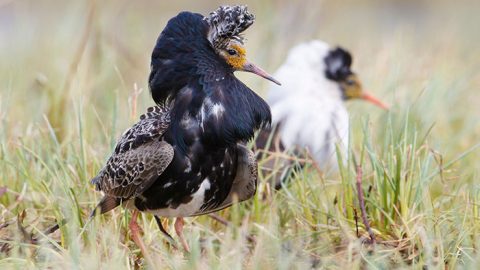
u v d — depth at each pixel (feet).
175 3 86.94
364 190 39.14
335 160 45.34
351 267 32.86
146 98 47.42
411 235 34.81
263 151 41.04
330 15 76.43
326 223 37.88
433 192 41.96
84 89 49.55
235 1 86.28
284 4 65.00
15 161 41.37
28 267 32.73
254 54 59.06
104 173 34.86
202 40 33.76
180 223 35.78
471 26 77.10
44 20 69.00
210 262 33.06
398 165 36.99
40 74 53.01
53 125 46.57
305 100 47.39
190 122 33.35
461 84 54.39
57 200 36.55
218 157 33.65
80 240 34.53
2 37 72.79
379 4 91.71
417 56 60.08
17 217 35.76
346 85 49.08
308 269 33.68
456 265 34.01
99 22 57.93
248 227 38.17
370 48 64.28
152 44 64.44
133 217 35.01
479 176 41.32
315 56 48.78
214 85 33.63
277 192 39.32
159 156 32.99
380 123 48.24
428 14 88.94
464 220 34.96
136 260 34.88
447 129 50.75
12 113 47.21
